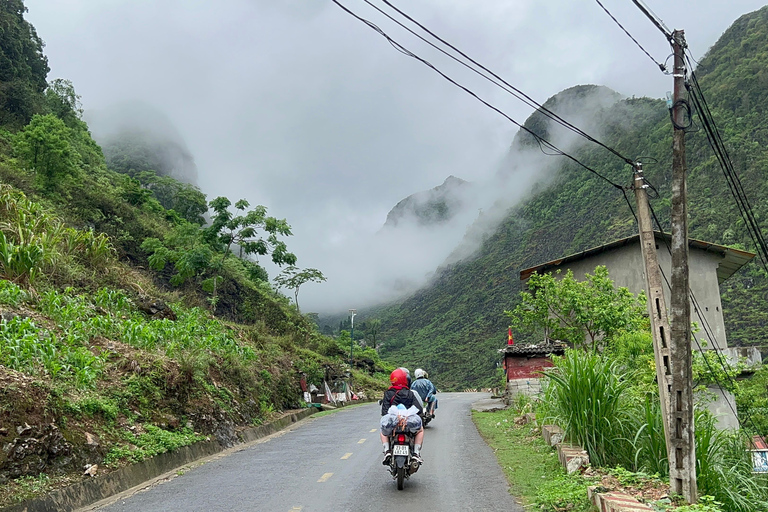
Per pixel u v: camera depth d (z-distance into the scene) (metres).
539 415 11.90
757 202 74.00
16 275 13.30
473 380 93.50
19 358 8.73
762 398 17.12
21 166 29.19
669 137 120.69
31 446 7.09
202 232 28.55
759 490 7.58
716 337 23.58
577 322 18.84
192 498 7.14
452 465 9.15
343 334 66.88
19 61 49.12
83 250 17.89
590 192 149.88
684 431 6.04
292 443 12.74
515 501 6.56
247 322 36.41
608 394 8.12
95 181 43.44
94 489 7.39
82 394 9.14
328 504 6.62
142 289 18.97
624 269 24.25
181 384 12.18
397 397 8.03
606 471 7.21
